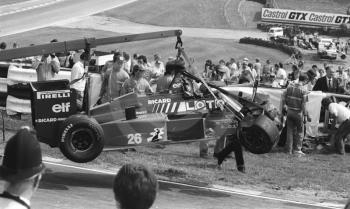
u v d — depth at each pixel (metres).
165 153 14.38
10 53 10.28
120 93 14.34
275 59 57.12
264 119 10.59
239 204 10.16
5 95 17.41
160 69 20.92
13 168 3.00
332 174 13.34
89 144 10.26
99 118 10.91
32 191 3.10
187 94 11.31
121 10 78.56
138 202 3.10
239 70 27.58
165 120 11.07
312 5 88.38
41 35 62.22
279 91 16.25
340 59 60.03
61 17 72.44
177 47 11.46
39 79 16.69
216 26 76.25
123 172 3.16
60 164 12.07
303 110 15.09
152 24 73.94
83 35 63.56
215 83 13.70
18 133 3.06
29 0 80.62
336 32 73.56
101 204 9.26
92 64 20.06
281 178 12.55
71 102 10.52
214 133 11.30
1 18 69.69
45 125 10.46
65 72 17.28
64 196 9.55
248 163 13.94
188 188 11.04
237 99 11.23
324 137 16.20
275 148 15.93
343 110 15.63
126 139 10.91
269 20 75.88
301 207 10.34
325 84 18.28
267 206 10.20
